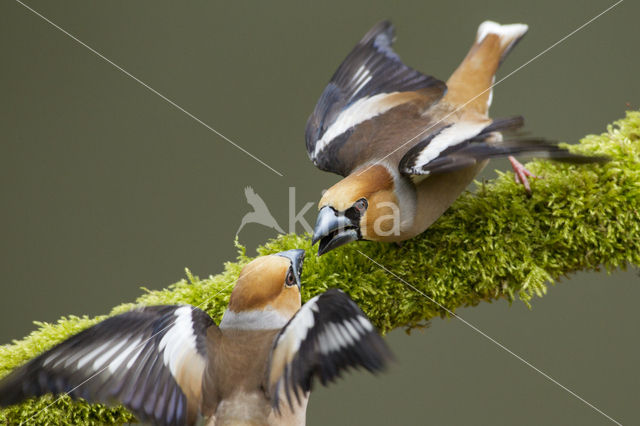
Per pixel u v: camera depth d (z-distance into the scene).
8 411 7.39
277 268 6.73
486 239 8.50
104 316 8.27
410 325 8.88
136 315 6.20
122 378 5.96
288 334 5.84
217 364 6.25
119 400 5.91
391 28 10.36
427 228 8.73
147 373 6.04
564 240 8.60
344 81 10.02
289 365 5.74
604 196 8.57
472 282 8.59
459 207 8.84
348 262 8.49
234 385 6.17
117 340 6.04
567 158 7.61
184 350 6.22
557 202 8.63
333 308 5.68
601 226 8.62
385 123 9.16
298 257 7.12
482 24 9.98
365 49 10.17
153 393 6.02
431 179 8.23
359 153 8.81
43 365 5.73
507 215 8.59
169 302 8.34
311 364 5.62
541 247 8.65
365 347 5.46
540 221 8.66
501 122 7.83
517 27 9.84
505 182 8.98
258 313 6.53
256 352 6.29
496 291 8.68
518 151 7.58
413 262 8.52
